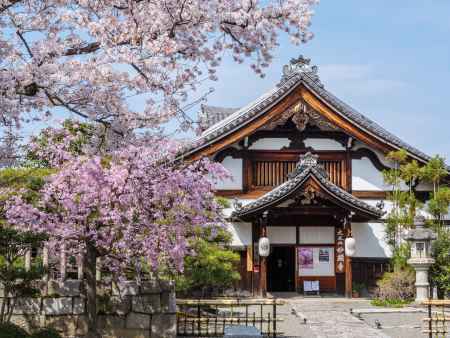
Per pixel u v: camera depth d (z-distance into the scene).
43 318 13.24
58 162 11.90
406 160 29.64
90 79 9.03
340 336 16.56
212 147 28.67
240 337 11.18
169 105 10.10
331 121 29.30
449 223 29.98
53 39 8.95
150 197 11.41
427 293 25.19
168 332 14.05
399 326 18.55
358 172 30.36
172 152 11.36
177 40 10.13
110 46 9.28
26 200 12.24
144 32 9.61
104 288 13.99
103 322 13.83
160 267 14.14
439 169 28.16
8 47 8.73
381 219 29.81
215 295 25.70
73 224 11.67
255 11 10.18
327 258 29.25
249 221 28.78
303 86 29.16
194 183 11.83
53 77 8.75
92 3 9.61
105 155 10.96
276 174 29.91
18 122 9.53
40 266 12.78
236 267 28.08
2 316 12.56
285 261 30.20
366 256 29.41
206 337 15.18
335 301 26.16
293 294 28.78
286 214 27.94
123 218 11.49
